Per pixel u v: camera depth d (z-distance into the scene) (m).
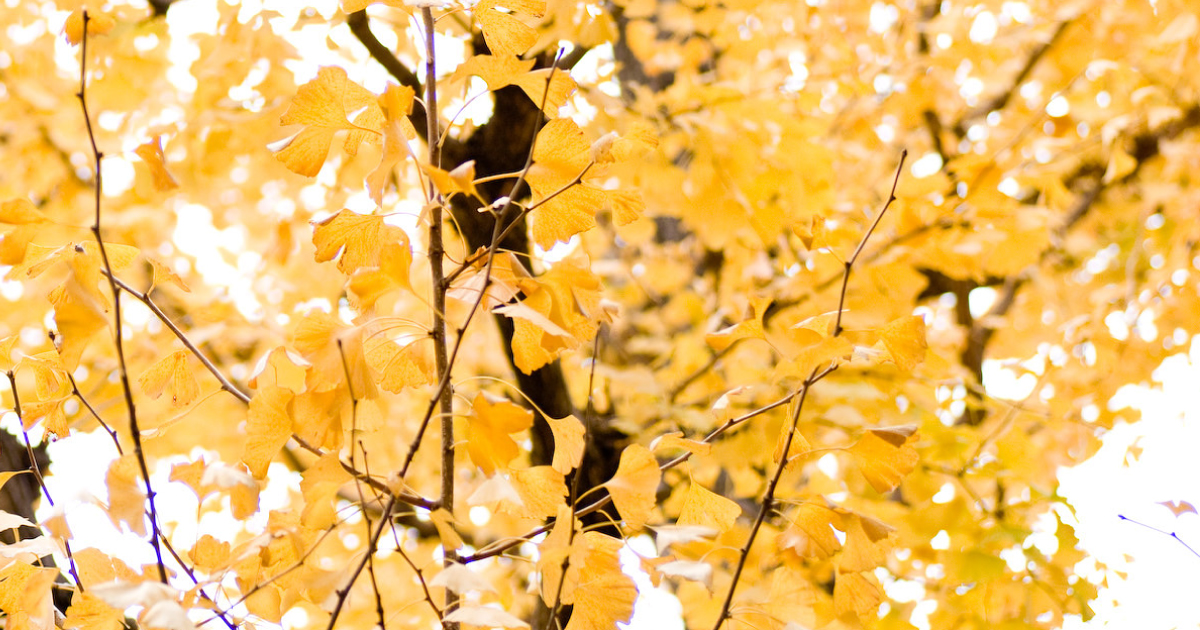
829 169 3.04
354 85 2.08
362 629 2.56
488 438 2.09
